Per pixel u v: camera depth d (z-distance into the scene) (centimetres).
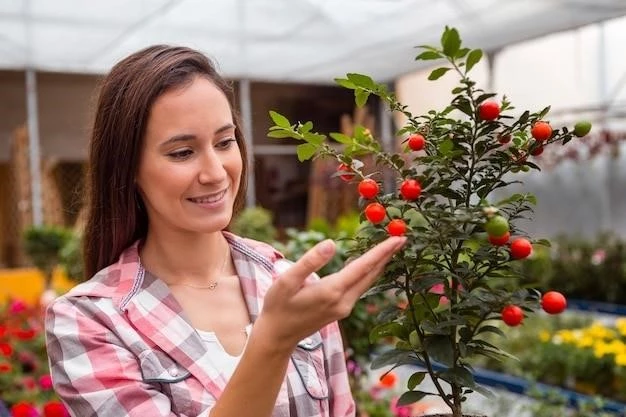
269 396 98
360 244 113
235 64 859
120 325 124
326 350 147
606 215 938
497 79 942
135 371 121
